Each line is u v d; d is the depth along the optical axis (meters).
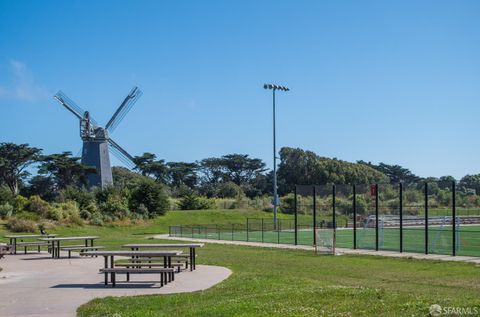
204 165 159.88
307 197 45.69
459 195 33.97
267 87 61.56
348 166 130.75
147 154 141.12
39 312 13.85
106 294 16.38
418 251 32.12
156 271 17.70
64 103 96.44
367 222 40.44
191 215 77.25
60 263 25.95
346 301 13.26
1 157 104.69
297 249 34.97
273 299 13.97
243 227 66.88
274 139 61.94
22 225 54.44
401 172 154.75
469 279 20.12
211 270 21.95
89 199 70.81
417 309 11.92
